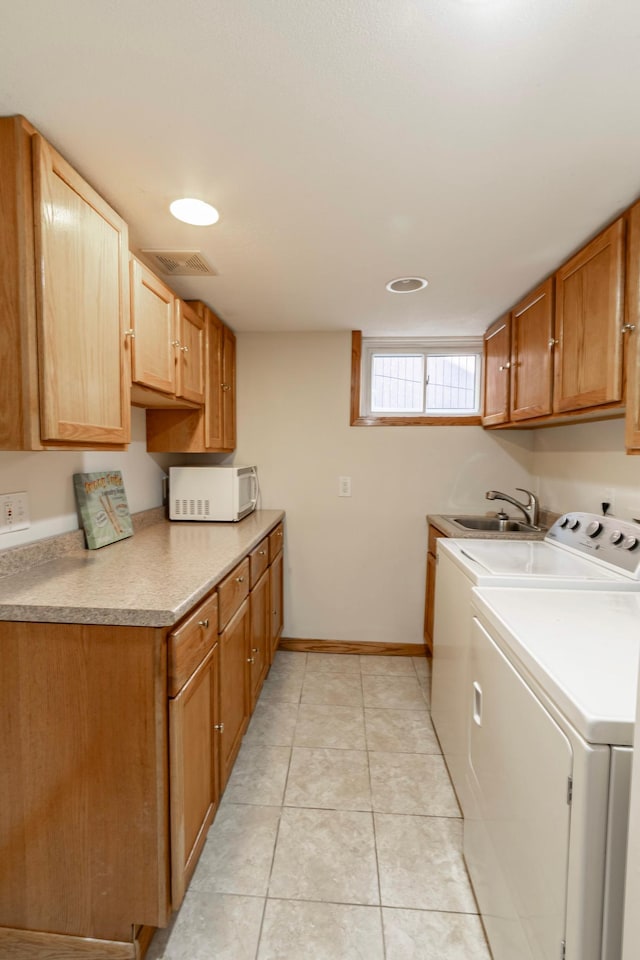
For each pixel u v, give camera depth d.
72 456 1.71
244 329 2.81
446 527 2.40
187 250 1.71
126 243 1.43
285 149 1.14
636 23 0.79
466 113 1.01
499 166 1.21
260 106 1.00
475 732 1.34
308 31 0.82
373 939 1.18
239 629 1.77
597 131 1.07
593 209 1.42
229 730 1.63
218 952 1.15
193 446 2.31
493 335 2.59
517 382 2.24
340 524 2.94
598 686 0.81
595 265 1.54
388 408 3.02
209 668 1.38
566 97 0.96
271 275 1.94
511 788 1.02
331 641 2.97
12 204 1.02
